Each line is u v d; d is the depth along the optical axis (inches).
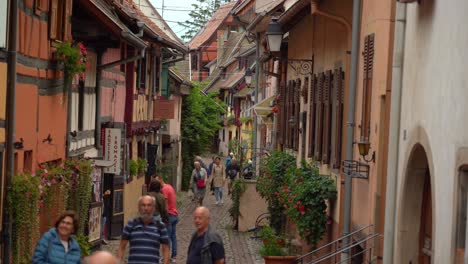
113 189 941.8
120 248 501.4
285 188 823.7
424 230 431.8
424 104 395.5
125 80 1021.8
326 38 764.0
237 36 2827.3
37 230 519.5
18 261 494.9
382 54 515.2
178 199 1530.5
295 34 996.6
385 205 482.3
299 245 803.4
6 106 487.8
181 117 1780.3
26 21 530.6
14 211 492.1
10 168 491.2
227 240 994.1
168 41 1124.5
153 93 1290.6
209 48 3230.8
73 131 701.9
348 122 584.7
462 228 330.0
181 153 1768.0
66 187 601.3
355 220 592.7
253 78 1818.4
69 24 642.8
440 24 369.1
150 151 1290.6
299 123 937.5
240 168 1190.3
